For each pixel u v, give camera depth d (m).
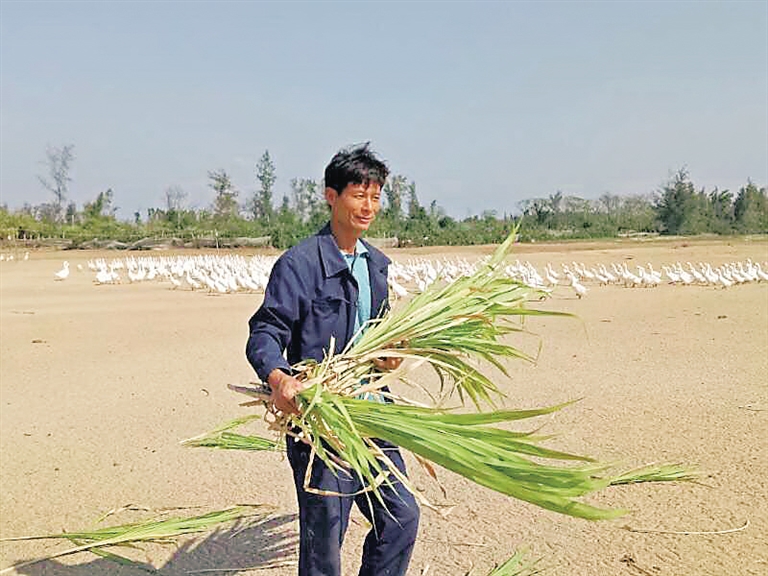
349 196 4.09
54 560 5.37
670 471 6.55
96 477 7.12
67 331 17.38
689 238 79.94
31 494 6.70
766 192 92.38
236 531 5.81
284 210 81.50
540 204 87.50
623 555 5.18
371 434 3.60
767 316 18.66
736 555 5.14
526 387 10.62
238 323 18.92
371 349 4.04
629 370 11.76
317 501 3.97
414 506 4.16
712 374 11.27
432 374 11.80
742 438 7.82
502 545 5.42
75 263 47.41
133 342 15.68
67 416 9.48
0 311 21.77
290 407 3.74
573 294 26.67
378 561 4.17
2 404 10.18
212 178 85.75
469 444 3.26
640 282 29.88
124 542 5.20
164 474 7.18
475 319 4.24
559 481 3.00
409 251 58.34
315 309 4.06
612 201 95.50
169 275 35.66
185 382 11.52
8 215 72.81
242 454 7.79
